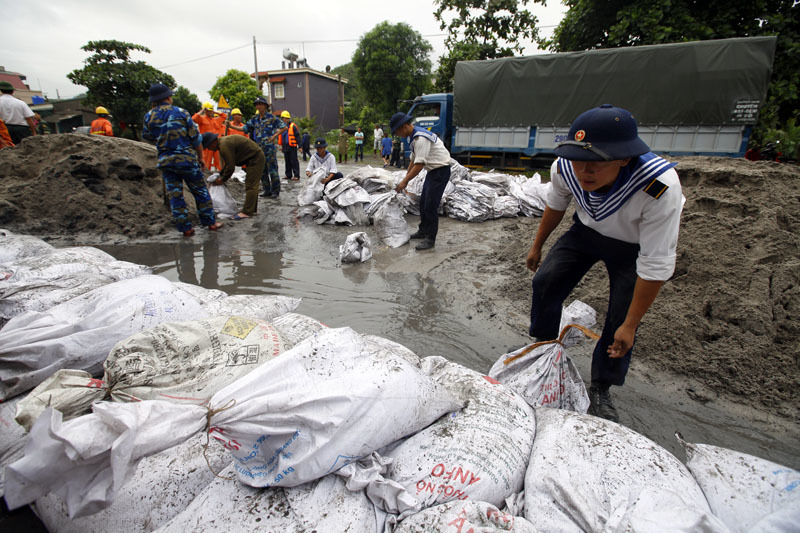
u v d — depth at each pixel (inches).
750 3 378.0
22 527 61.9
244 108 1112.2
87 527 54.9
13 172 231.6
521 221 258.2
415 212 275.0
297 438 49.4
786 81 361.1
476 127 440.1
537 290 87.2
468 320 127.9
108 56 721.6
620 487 51.1
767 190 138.8
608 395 86.7
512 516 48.2
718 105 328.8
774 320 103.5
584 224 78.7
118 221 218.2
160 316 79.7
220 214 252.4
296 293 144.3
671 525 42.6
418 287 152.3
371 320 126.2
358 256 176.9
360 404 51.5
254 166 253.0
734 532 46.4
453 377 74.3
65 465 42.1
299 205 287.0
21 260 111.4
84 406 53.3
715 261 119.8
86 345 71.9
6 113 308.0
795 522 43.7
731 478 52.7
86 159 228.2
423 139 181.6
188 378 59.0
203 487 56.8
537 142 410.9
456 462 55.6
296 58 1368.1
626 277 77.5
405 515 50.9
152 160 261.3
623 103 362.6
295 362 54.2
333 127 1374.3
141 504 54.6
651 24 396.8
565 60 378.6
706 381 95.3
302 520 48.2
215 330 65.9
